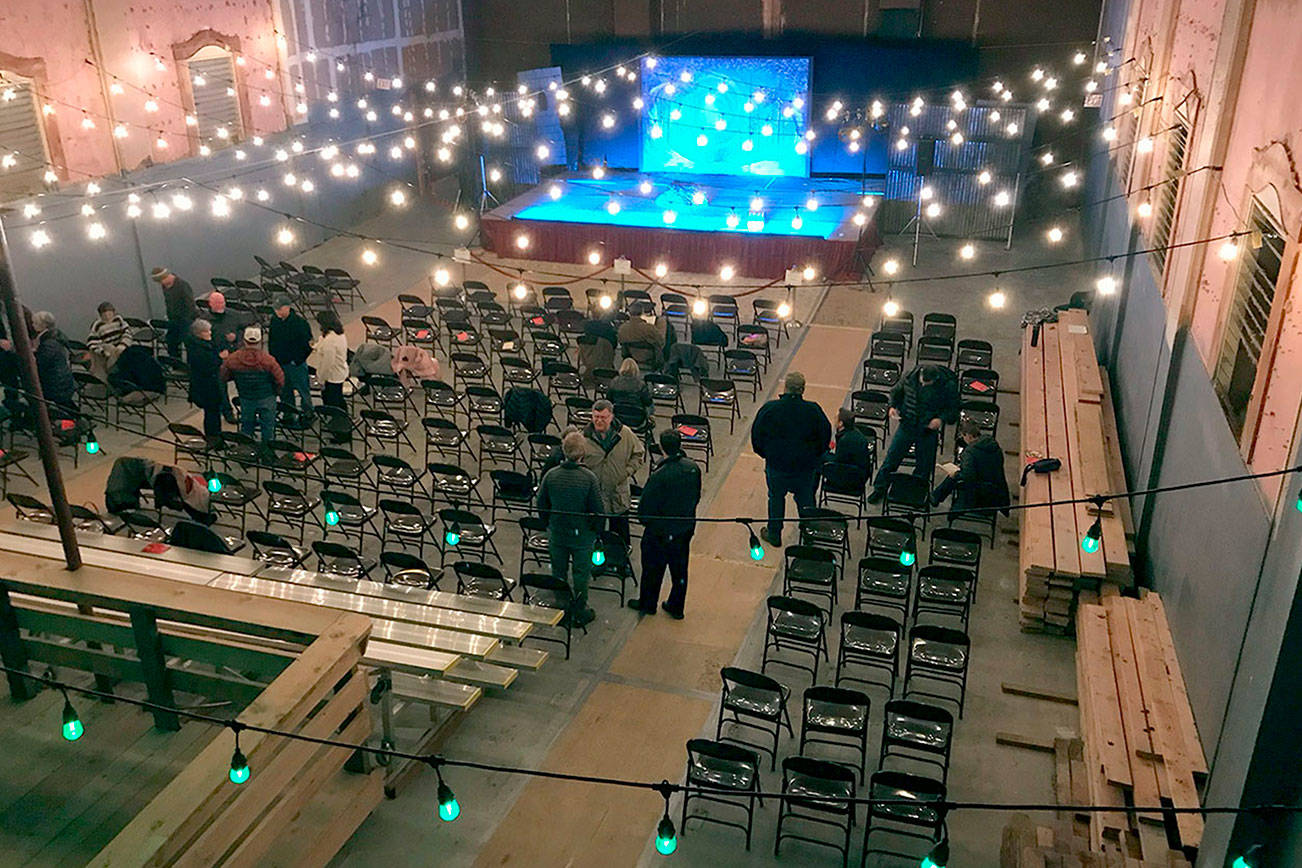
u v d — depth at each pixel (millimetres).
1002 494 12180
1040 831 8266
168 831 6012
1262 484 7898
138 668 8141
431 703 9008
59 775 7766
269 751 6676
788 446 11734
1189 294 11289
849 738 9641
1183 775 8430
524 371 16156
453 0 28609
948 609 11461
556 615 9648
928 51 26359
